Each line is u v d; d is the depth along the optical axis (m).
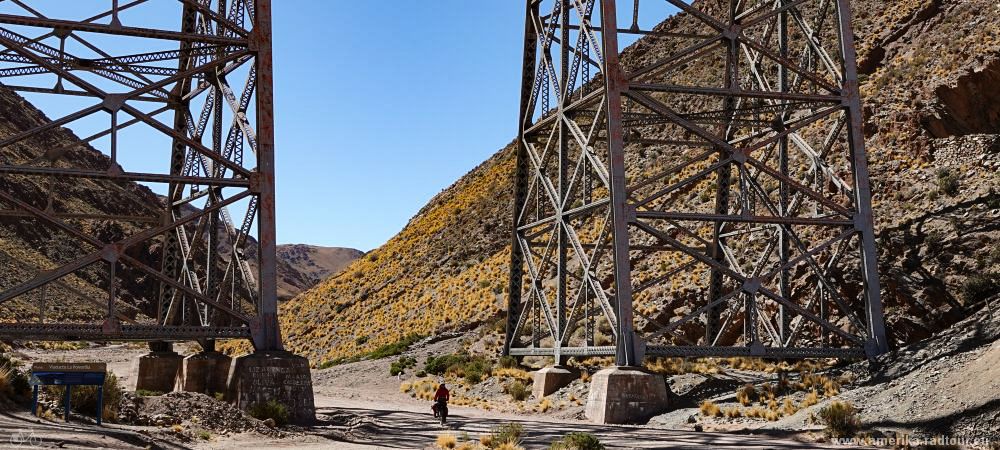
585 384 38.25
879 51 72.25
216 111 35.84
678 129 85.12
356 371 56.81
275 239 30.69
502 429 24.31
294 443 22.94
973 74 55.19
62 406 22.00
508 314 46.19
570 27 39.44
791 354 34.19
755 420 27.95
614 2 33.72
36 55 28.98
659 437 24.72
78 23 29.48
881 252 43.88
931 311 38.94
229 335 29.72
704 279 49.78
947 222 43.56
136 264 29.06
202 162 36.53
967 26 64.38
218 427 24.17
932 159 51.44
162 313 38.22
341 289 97.56
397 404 40.59
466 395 43.03
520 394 39.75
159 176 29.66
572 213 38.19
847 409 24.30
